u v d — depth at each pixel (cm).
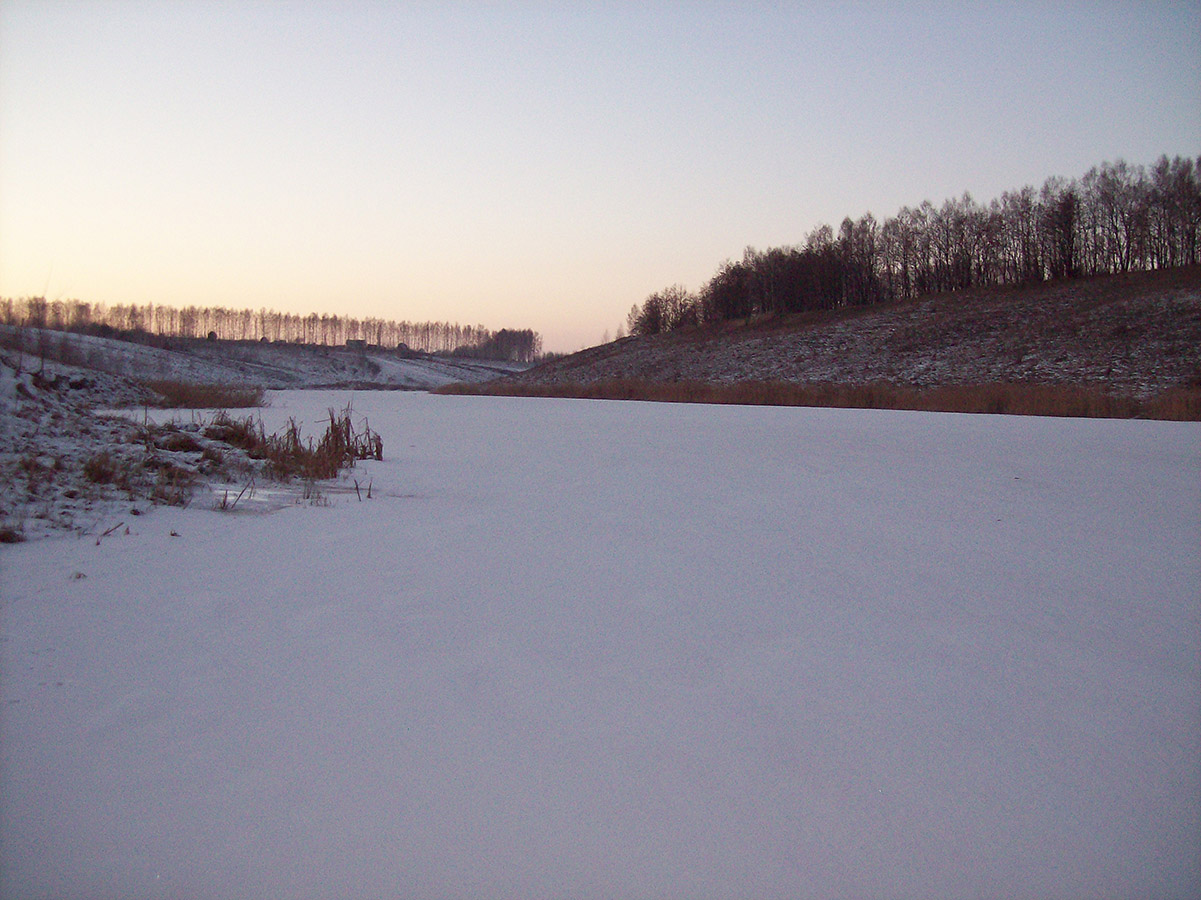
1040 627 466
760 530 714
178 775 286
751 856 251
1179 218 5934
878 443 1438
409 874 238
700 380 5131
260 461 1063
